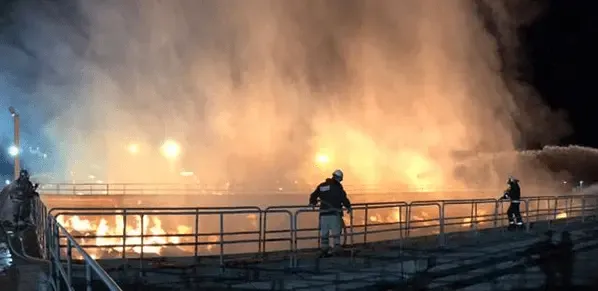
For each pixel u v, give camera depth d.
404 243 15.63
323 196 13.62
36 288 9.96
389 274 13.34
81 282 10.79
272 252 13.74
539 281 16.78
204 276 11.80
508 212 19.91
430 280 13.95
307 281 12.49
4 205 22.03
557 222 21.64
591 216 23.47
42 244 14.44
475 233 17.52
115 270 11.31
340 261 13.09
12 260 12.57
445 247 15.46
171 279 11.59
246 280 12.04
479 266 15.25
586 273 18.02
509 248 16.31
